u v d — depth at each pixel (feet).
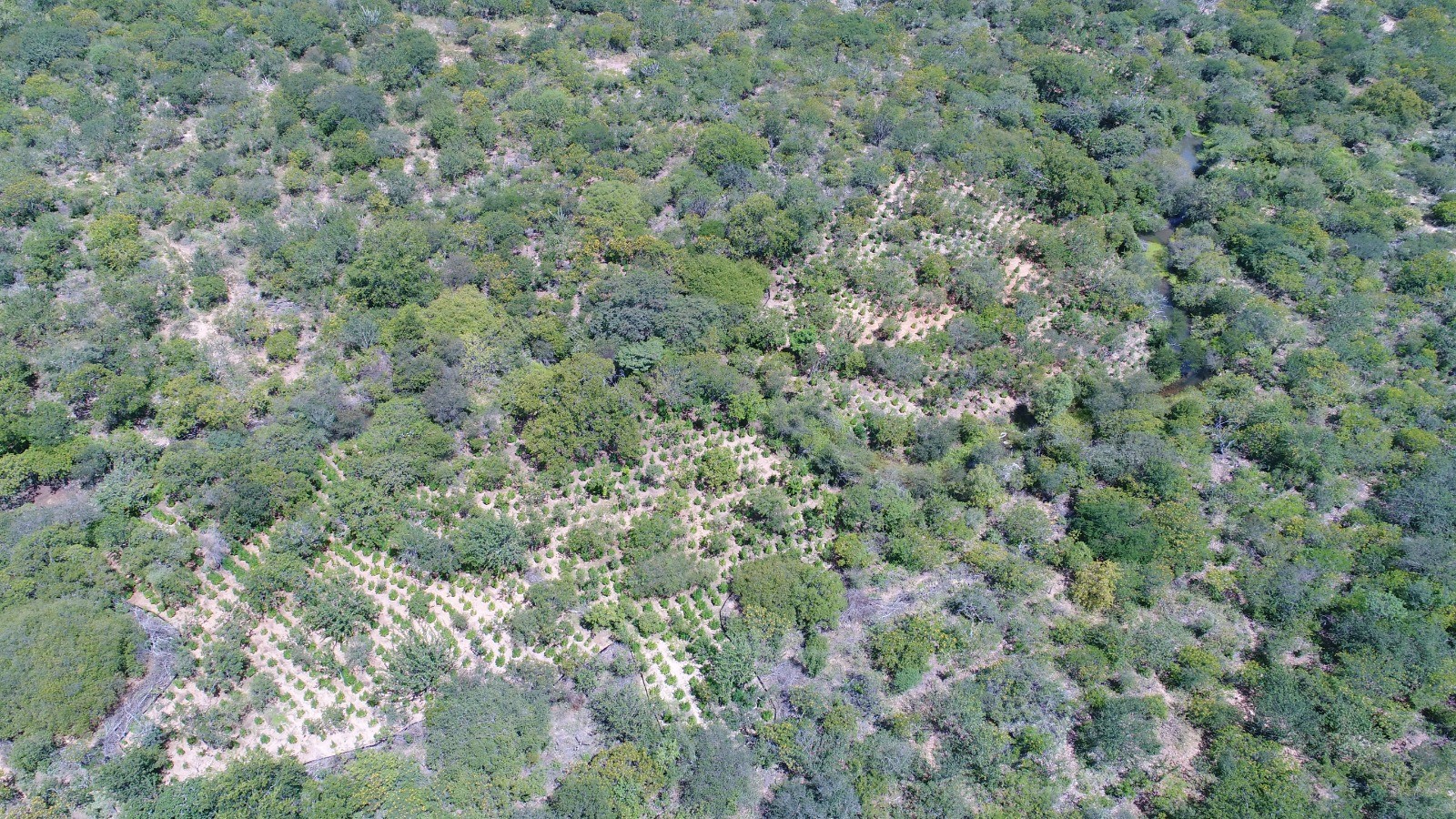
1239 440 334.24
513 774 243.60
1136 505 303.68
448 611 282.97
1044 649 274.98
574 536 294.46
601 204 402.31
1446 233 423.23
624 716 252.42
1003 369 357.41
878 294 383.24
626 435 313.73
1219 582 288.30
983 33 550.36
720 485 312.09
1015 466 319.47
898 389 355.15
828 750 248.52
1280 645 271.90
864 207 415.03
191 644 270.26
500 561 286.05
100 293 358.64
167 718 255.09
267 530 298.15
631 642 275.39
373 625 278.67
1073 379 356.38
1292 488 322.75
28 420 304.71
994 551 296.10
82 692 247.70
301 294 366.63
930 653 271.69
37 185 395.14
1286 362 363.97
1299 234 411.75
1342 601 279.08
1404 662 264.52
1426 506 303.89
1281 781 238.27
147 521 295.28
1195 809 237.45
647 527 296.10
